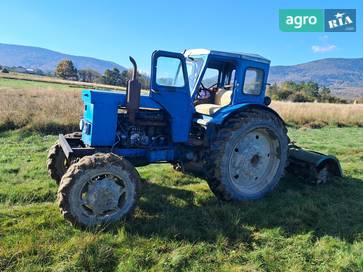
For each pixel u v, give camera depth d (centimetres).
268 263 356
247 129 516
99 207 406
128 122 484
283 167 576
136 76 445
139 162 498
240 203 515
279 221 458
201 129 554
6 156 703
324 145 1071
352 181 670
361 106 2456
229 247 384
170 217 447
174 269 335
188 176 630
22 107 1160
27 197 491
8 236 372
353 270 353
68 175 394
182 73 503
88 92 458
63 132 982
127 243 374
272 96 5881
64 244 359
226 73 595
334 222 467
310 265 360
